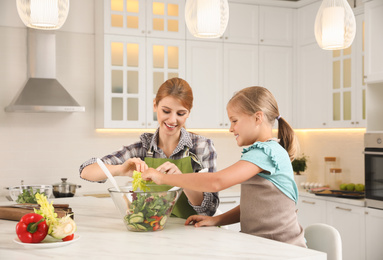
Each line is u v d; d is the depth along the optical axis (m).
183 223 1.90
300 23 5.08
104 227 1.77
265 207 1.74
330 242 1.81
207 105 4.79
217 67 4.82
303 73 5.04
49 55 4.43
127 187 1.81
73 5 4.64
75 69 4.66
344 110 4.52
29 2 2.05
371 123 4.02
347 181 4.86
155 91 4.59
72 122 4.64
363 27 4.30
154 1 4.57
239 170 1.66
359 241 3.96
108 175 1.69
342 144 4.93
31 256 1.34
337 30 2.16
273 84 5.06
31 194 2.42
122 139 4.81
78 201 2.53
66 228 1.46
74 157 4.64
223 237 1.59
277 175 1.74
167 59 4.63
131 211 1.65
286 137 1.92
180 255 1.33
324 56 4.75
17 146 4.46
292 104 5.14
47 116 4.56
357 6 4.42
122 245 1.46
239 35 4.91
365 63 3.99
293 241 1.73
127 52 4.49
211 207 1.98
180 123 2.08
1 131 4.41
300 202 4.64
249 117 1.82
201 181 1.63
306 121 5.02
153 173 1.70
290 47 5.13
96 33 4.66
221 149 5.18
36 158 4.52
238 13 4.91
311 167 5.38
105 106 4.41
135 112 4.52
